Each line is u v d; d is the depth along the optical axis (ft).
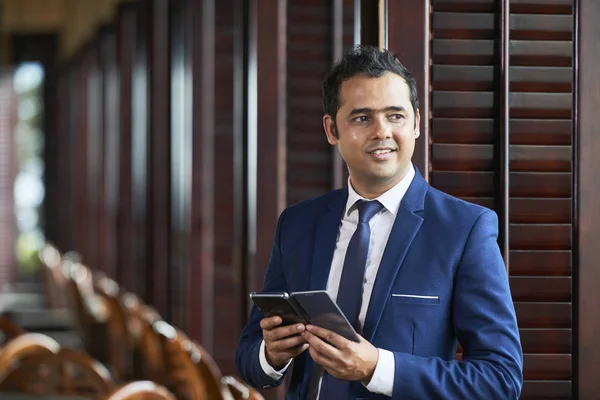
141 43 34.42
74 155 52.70
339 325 8.03
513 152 10.61
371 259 8.74
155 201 29.71
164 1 29.99
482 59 10.64
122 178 36.27
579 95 10.37
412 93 8.57
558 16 10.61
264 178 16.42
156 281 29.73
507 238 10.51
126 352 24.93
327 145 16.87
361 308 8.63
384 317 8.45
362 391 8.62
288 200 16.81
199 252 23.57
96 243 48.52
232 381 11.03
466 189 10.61
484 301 8.35
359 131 8.46
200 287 23.48
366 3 11.52
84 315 29.53
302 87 16.83
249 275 20.17
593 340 10.34
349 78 8.48
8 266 60.13
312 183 16.90
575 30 10.43
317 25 16.83
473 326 8.33
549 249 10.59
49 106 55.31
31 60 54.60
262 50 16.35
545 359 10.52
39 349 15.88
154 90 30.01
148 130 30.45
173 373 15.33
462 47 10.61
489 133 10.63
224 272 23.48
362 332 8.50
